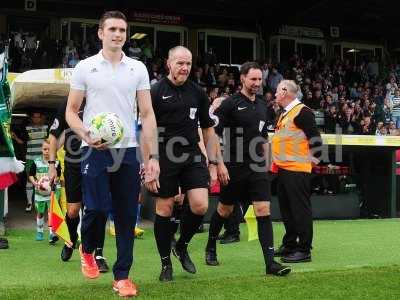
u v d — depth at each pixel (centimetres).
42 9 1695
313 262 523
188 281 407
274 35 1944
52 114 968
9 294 359
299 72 1752
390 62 2125
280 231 774
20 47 1504
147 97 371
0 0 1652
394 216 1007
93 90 357
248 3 1797
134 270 472
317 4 1741
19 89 842
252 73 470
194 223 430
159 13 1816
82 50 1515
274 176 701
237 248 608
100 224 385
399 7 1906
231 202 481
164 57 1794
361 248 614
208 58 1692
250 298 356
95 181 362
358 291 381
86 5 1736
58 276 440
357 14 1970
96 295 356
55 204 520
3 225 699
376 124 1538
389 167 1009
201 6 1828
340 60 1970
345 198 984
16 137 1055
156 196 412
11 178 629
